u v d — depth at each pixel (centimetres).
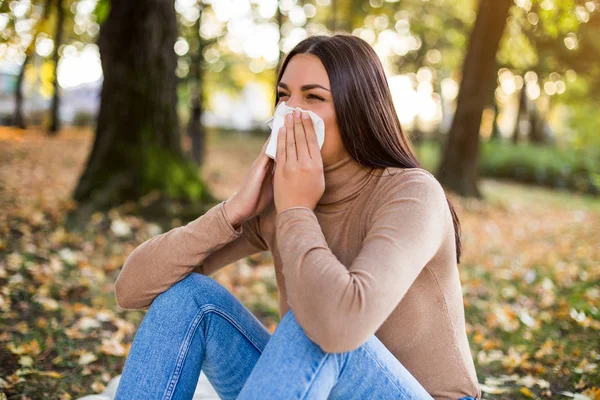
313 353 129
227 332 157
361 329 119
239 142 2259
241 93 2184
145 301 160
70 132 1948
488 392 243
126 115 579
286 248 132
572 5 637
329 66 148
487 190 1241
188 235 155
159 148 585
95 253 452
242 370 160
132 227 515
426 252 132
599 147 1584
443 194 143
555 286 454
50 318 319
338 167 152
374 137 149
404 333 147
